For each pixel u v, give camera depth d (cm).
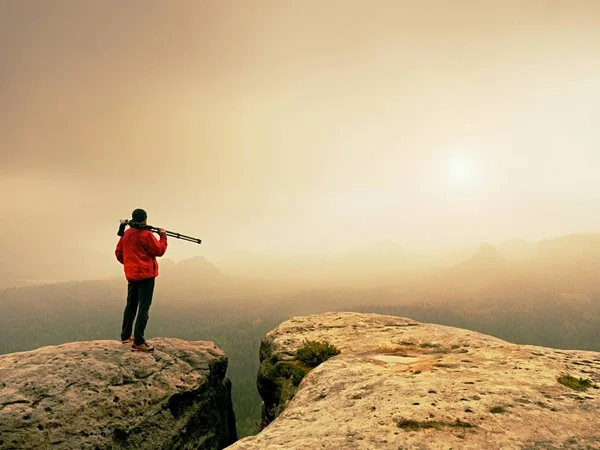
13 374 800
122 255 996
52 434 698
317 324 1348
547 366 645
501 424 407
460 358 751
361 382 639
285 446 412
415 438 385
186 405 948
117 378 867
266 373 1097
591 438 371
